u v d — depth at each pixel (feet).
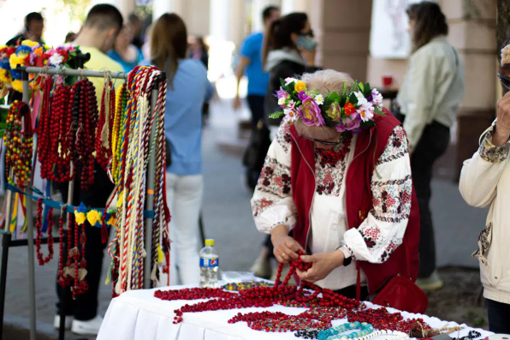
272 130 21.75
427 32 19.33
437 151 19.81
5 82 14.92
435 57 18.97
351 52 49.32
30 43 14.44
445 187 38.50
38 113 14.71
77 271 13.82
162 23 17.46
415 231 11.63
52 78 13.67
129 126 11.92
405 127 19.16
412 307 11.41
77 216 13.15
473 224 30.22
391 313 10.44
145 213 12.15
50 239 14.48
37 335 17.17
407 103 19.33
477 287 20.93
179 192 18.29
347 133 10.90
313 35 21.11
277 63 20.92
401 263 11.75
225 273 13.43
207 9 125.49
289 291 11.54
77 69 13.34
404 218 11.04
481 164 10.61
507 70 10.09
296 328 9.59
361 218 11.39
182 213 18.35
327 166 11.61
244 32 107.24
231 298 11.05
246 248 26.18
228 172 44.75
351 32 49.06
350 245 10.98
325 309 10.57
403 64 40.11
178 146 17.84
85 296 16.85
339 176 11.53
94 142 13.14
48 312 19.31
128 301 10.96
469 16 37.24
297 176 11.96
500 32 17.11
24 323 17.56
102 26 16.97
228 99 105.91
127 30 27.43
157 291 11.40
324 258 11.02
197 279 18.29
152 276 12.51
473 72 38.01
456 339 9.18
